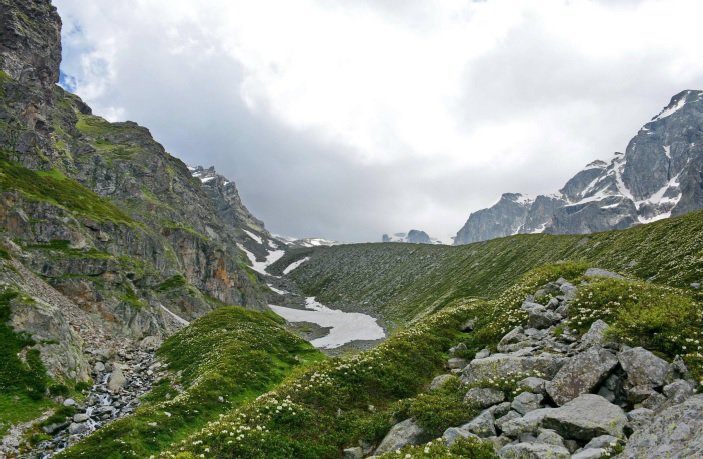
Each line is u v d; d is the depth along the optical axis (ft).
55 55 598.34
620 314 78.48
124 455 84.79
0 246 219.61
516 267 440.04
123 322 230.07
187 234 506.89
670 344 65.10
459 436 54.03
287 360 167.12
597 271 121.49
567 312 91.56
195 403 110.22
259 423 66.69
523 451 47.78
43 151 413.18
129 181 543.80
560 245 416.26
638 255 247.09
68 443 101.60
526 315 100.48
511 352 84.64
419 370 90.38
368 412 74.49
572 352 73.97
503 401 64.54
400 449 55.36
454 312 126.52
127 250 346.13
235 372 134.62
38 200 262.88
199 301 372.17
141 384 148.25
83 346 172.35
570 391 60.08
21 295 147.43
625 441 46.52
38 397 117.70
